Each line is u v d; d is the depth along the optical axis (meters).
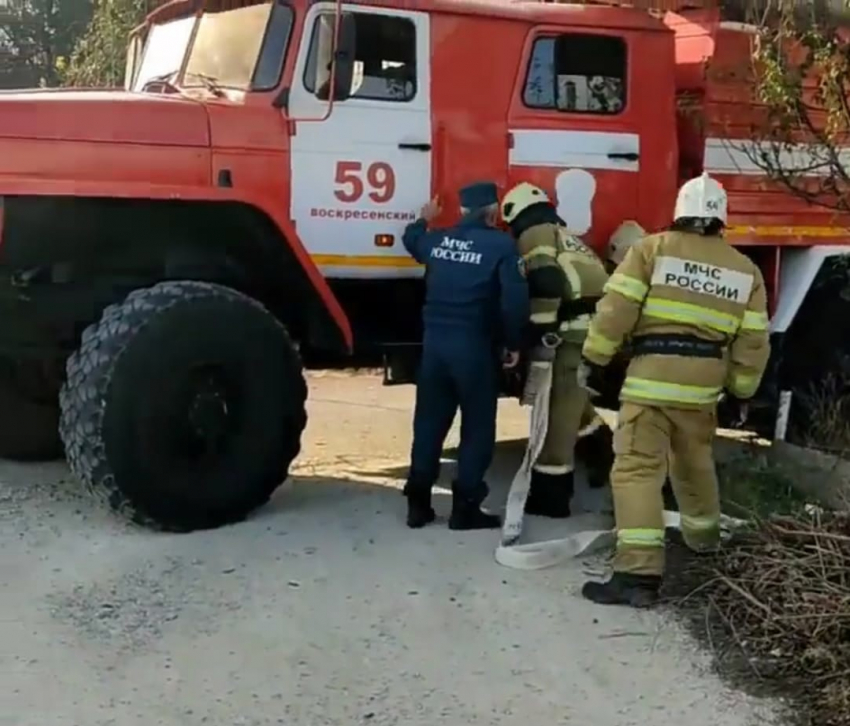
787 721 3.90
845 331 7.30
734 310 4.82
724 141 6.67
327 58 5.74
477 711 3.92
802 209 6.91
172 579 4.92
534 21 6.17
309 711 3.90
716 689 4.10
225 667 4.19
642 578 4.76
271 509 5.88
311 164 5.77
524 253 5.71
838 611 4.30
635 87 6.44
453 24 6.02
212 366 5.45
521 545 5.29
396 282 6.21
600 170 6.36
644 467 4.82
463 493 5.61
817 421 7.07
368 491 6.30
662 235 4.86
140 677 4.11
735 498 5.93
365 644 4.38
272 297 6.04
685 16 6.77
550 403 5.80
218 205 5.54
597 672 4.21
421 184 5.99
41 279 5.56
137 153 5.48
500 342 5.56
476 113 6.09
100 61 12.54
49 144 5.34
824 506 5.61
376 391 9.40
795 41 6.32
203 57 6.08
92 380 5.29
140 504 5.34
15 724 3.78
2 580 4.89
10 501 5.93
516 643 4.41
